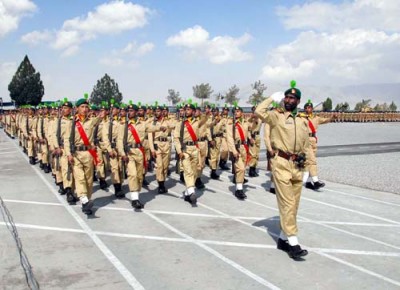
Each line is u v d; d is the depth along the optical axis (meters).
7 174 12.21
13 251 5.48
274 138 5.43
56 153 8.45
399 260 5.21
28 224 6.83
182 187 10.15
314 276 4.69
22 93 67.44
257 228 6.61
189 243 5.86
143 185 10.23
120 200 8.71
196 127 8.33
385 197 9.11
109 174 12.12
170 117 11.58
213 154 11.28
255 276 4.68
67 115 8.48
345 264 5.06
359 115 51.78
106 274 4.75
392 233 6.40
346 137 27.08
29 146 14.46
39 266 4.98
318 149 19.22
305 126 5.42
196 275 4.72
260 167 13.55
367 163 14.27
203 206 8.16
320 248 5.66
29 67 68.31
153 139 9.19
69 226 6.72
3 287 4.36
